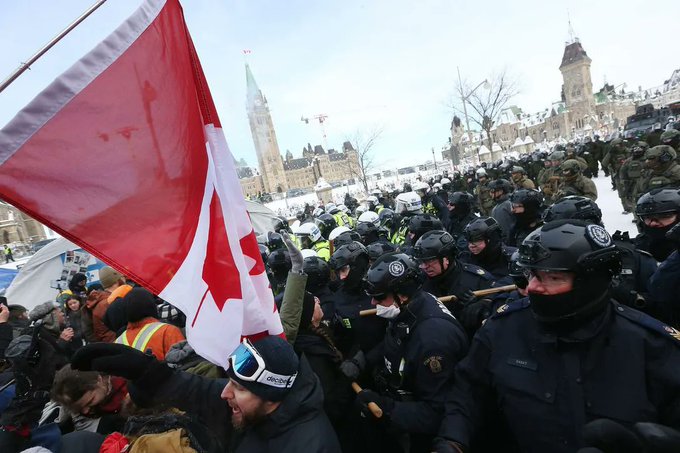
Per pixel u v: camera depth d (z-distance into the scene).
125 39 1.66
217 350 1.74
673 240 2.28
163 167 1.71
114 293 3.66
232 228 1.87
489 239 3.58
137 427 1.53
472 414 1.66
